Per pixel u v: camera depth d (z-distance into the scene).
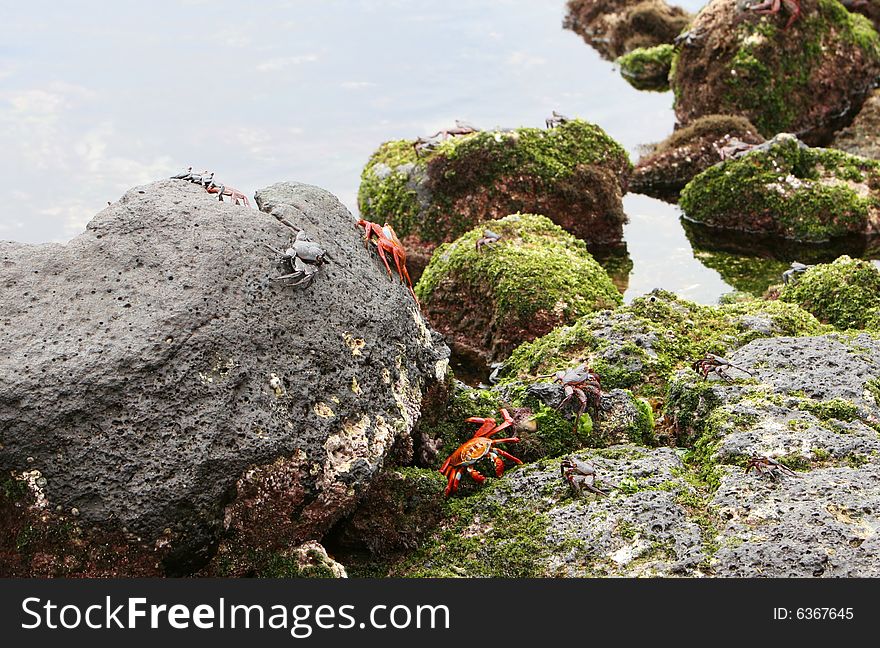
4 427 2.56
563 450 3.13
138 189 2.83
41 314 2.65
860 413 3.03
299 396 2.72
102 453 2.59
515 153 4.88
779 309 3.59
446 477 2.98
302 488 2.70
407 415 2.89
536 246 4.26
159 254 2.72
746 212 4.94
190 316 2.66
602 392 3.22
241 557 2.69
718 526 2.77
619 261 4.76
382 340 2.87
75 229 4.66
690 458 3.02
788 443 2.93
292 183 3.02
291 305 2.76
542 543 2.78
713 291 4.47
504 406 3.19
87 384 2.59
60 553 2.61
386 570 2.85
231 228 2.78
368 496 2.86
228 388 2.66
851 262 3.89
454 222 4.88
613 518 2.79
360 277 2.89
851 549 2.67
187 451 2.61
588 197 4.90
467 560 2.81
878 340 3.33
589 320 3.54
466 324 4.18
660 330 3.44
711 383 3.17
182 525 2.62
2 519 2.60
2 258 2.71
